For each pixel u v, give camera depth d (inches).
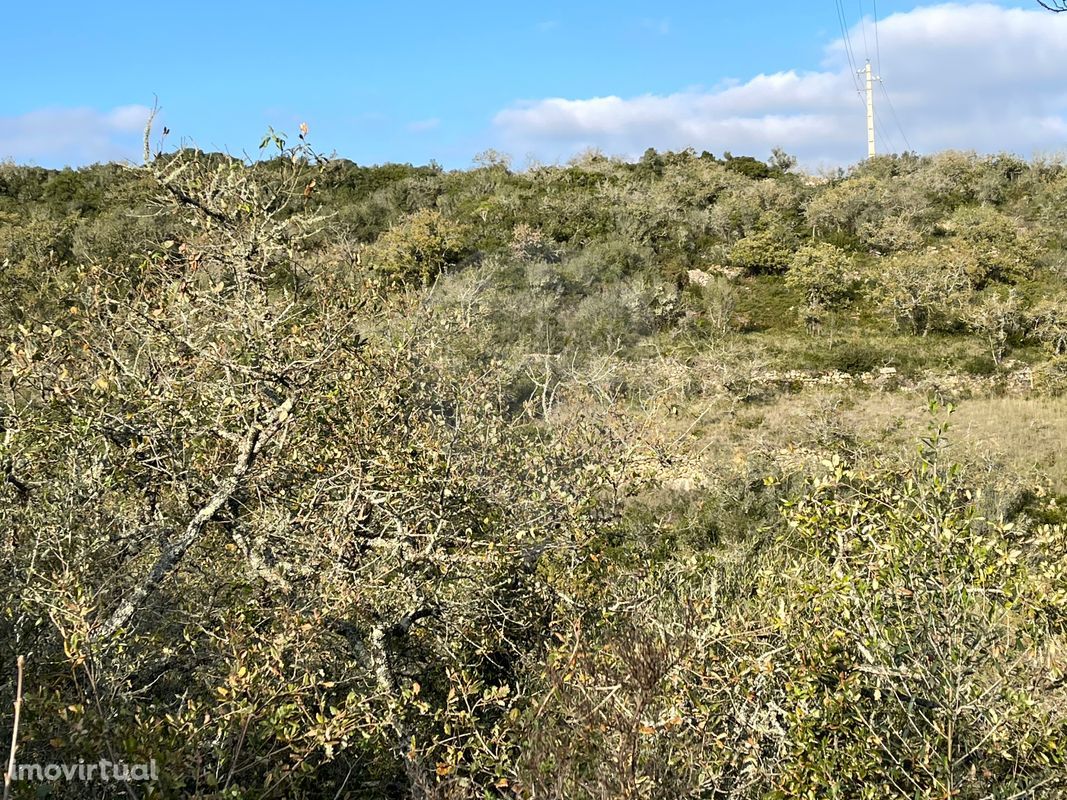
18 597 131.6
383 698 139.9
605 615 175.2
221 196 154.9
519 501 187.6
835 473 149.9
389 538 163.9
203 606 155.3
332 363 161.9
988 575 132.5
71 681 119.3
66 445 156.2
